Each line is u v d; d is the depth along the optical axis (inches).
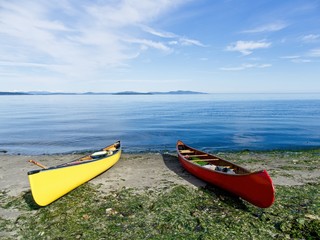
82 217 337.1
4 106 3895.2
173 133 1224.8
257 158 692.1
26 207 371.9
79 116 2176.4
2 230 308.7
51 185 370.3
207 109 2898.6
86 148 936.3
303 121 1640.0
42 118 2009.1
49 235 296.2
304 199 386.9
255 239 282.2
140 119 1879.9
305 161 643.5
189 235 291.7
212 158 553.9
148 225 314.8
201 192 420.8
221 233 294.5
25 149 919.7
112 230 304.2
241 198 395.9
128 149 880.9
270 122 1599.4
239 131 1261.1
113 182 473.7
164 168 576.7
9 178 515.5
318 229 292.2
